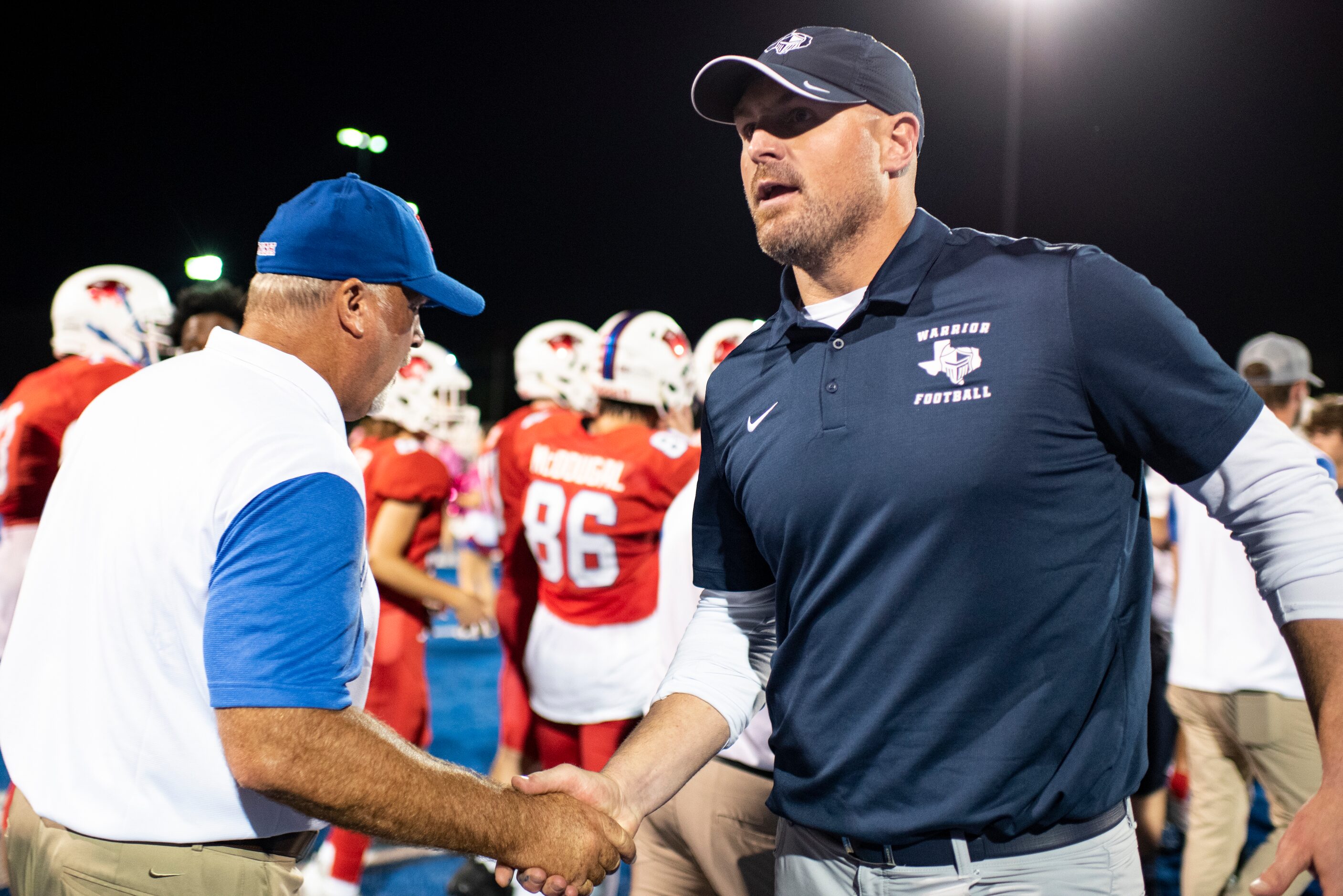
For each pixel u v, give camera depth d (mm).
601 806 1484
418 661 3668
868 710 1347
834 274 1475
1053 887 1291
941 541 1284
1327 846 1132
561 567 3287
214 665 1159
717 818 2115
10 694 1348
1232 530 1334
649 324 3381
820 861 1442
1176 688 3186
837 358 1396
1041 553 1274
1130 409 1283
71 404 3678
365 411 1598
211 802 1254
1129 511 1354
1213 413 1253
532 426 3541
